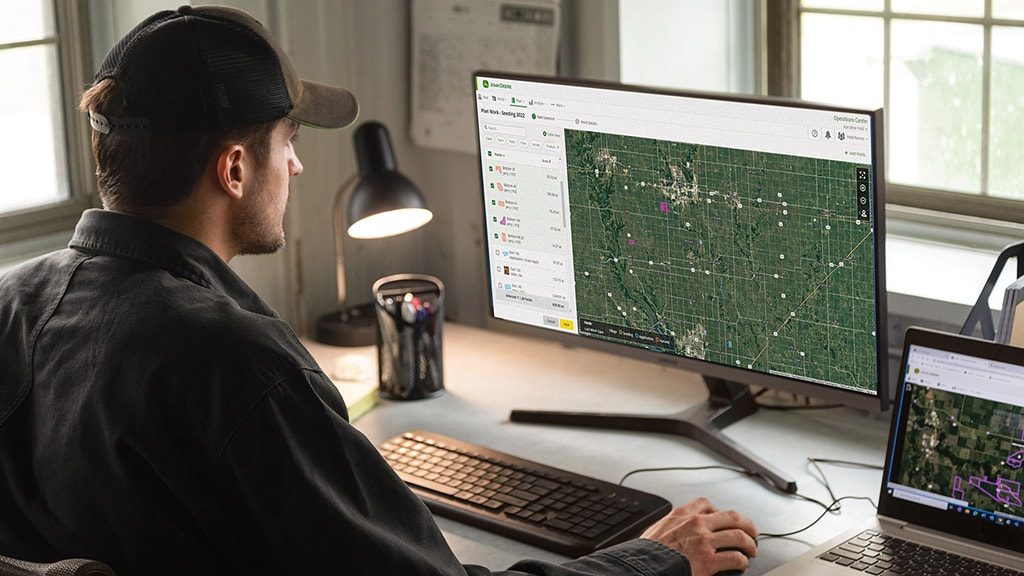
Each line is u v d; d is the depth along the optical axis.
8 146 2.72
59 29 2.75
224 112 1.48
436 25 2.90
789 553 1.86
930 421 1.83
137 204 1.50
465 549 1.94
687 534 1.81
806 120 1.95
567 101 2.21
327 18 2.86
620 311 2.29
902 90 2.69
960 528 1.81
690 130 2.08
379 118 3.02
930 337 1.84
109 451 1.38
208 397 1.37
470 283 3.04
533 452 2.26
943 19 2.59
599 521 1.95
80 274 1.49
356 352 2.76
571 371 2.65
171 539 1.40
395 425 2.40
